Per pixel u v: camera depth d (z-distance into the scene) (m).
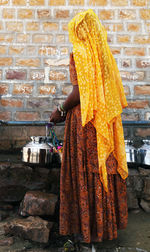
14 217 1.93
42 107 2.67
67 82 2.69
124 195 1.54
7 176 2.11
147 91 2.71
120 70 2.71
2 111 2.64
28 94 2.67
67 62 2.71
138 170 2.19
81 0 2.75
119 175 1.54
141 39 2.74
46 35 2.72
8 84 2.67
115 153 1.52
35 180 2.11
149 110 2.69
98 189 1.43
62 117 1.66
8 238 1.60
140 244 1.57
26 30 2.72
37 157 1.99
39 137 2.04
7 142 2.58
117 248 1.50
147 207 2.10
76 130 1.50
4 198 2.08
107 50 1.54
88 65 1.44
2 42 2.70
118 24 2.75
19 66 2.69
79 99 1.48
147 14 2.75
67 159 1.52
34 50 2.71
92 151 1.46
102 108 1.43
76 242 1.53
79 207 1.46
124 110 2.68
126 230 1.77
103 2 2.75
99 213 1.41
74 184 1.47
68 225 1.48
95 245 1.53
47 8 2.74
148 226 1.84
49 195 1.89
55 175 2.10
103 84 1.47
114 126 1.54
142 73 2.72
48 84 2.69
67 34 2.73
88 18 1.50
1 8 2.73
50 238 1.65
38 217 1.76
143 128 2.65
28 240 1.61
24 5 2.74
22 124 2.53
